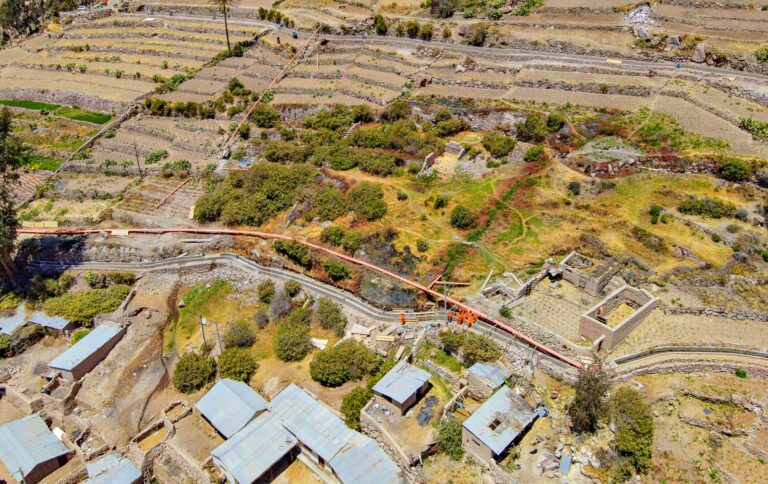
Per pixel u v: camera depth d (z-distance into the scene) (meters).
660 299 68.25
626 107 97.94
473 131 100.75
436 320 69.50
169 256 84.44
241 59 128.25
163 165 100.88
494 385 60.28
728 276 69.81
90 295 79.56
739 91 95.81
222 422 62.06
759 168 80.44
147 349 74.19
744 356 62.66
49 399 69.25
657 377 62.41
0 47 154.00
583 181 84.19
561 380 61.94
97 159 105.06
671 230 75.81
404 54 120.19
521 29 119.00
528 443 57.59
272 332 73.56
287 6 143.12
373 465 56.06
